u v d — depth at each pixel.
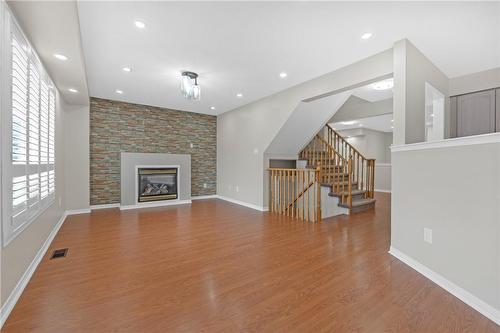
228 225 3.77
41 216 2.49
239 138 5.68
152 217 4.29
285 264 2.34
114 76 3.59
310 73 3.48
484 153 1.56
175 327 1.43
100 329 1.41
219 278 2.05
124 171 4.98
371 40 2.54
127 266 2.27
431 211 2.03
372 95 4.84
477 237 1.61
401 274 2.12
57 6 1.68
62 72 2.85
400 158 2.46
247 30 2.38
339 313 1.57
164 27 2.31
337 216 4.39
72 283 1.94
